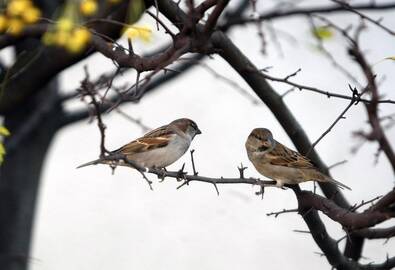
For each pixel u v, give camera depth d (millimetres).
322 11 11578
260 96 10633
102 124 6824
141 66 8156
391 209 6859
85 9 6547
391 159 5684
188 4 8031
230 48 10086
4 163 14195
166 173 9727
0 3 7418
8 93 11133
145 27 7168
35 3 12805
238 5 12930
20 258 14227
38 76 11023
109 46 8383
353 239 9625
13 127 14023
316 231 8836
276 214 8336
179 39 8109
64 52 10742
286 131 10977
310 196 8227
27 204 14297
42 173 14414
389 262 9328
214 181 8477
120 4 10133
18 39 9727
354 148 11789
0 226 14227
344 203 11023
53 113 14031
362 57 5949
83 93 7684
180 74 14719
